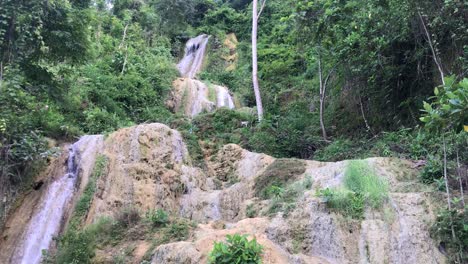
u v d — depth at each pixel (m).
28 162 10.40
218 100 22.75
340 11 12.80
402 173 7.79
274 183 9.00
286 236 6.56
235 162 11.38
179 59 33.75
